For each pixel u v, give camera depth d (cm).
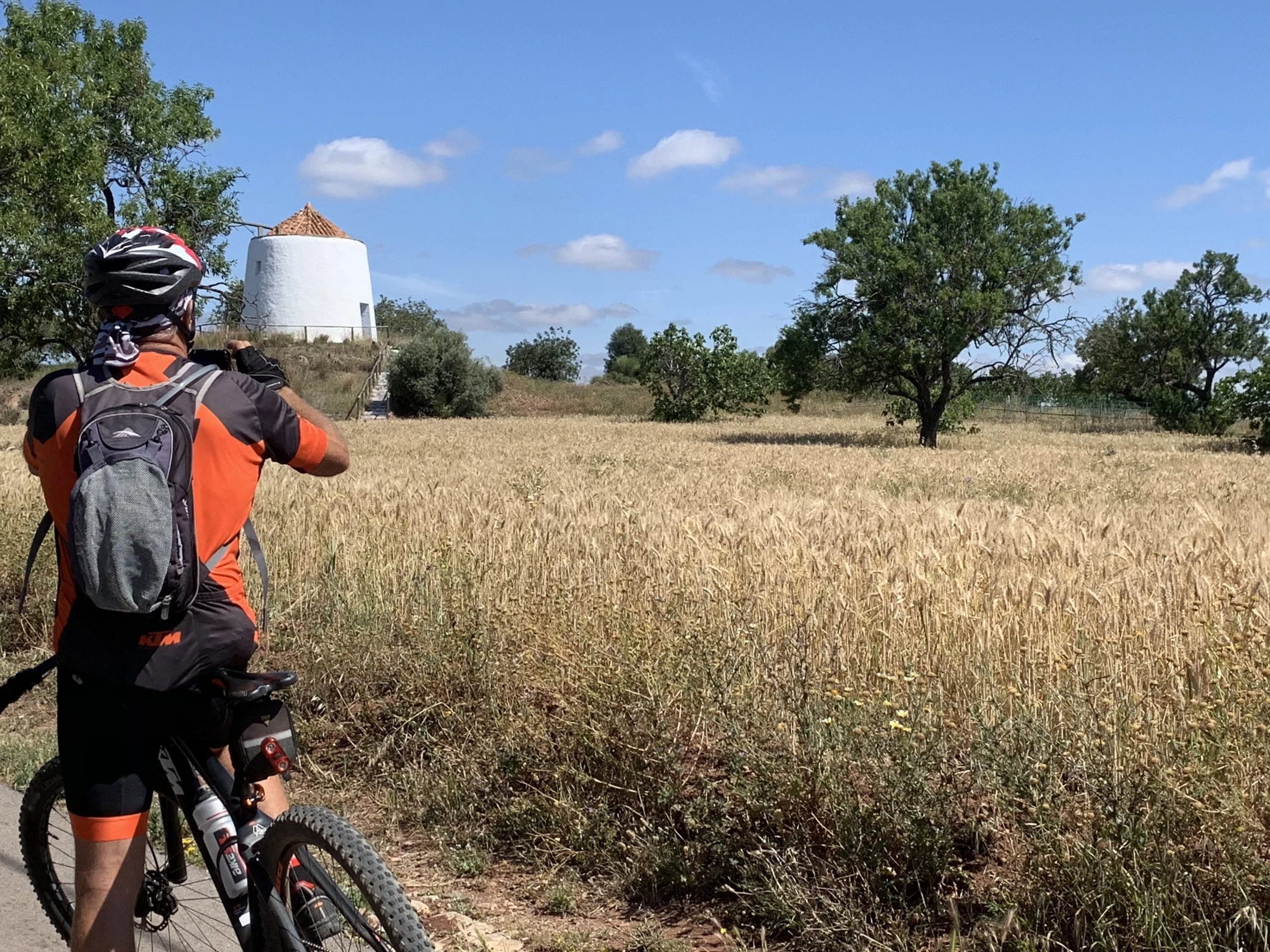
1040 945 354
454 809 513
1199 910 345
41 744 623
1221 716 389
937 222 4116
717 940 404
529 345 9694
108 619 264
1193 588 570
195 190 2219
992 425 5906
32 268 1847
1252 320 6981
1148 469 2145
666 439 3650
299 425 294
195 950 349
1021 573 634
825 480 1878
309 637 705
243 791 278
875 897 392
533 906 439
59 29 2183
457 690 610
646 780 483
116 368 276
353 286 7150
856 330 4216
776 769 432
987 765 412
